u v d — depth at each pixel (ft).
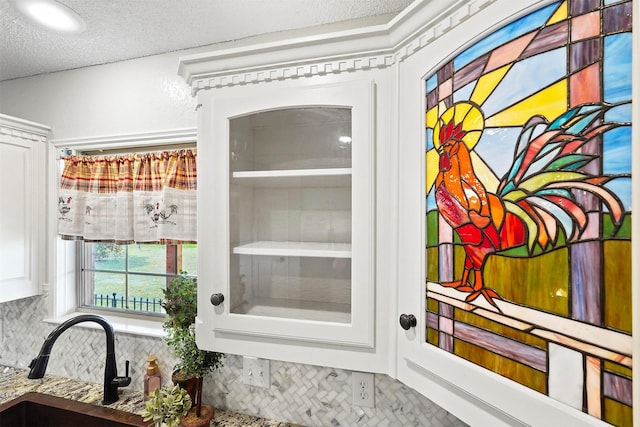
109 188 4.65
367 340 2.49
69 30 3.88
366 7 3.50
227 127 2.87
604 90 1.27
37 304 4.92
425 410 3.44
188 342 3.66
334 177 2.68
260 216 2.87
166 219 4.22
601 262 1.27
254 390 3.94
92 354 4.62
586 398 1.30
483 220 1.72
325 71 2.64
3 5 3.40
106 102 4.67
